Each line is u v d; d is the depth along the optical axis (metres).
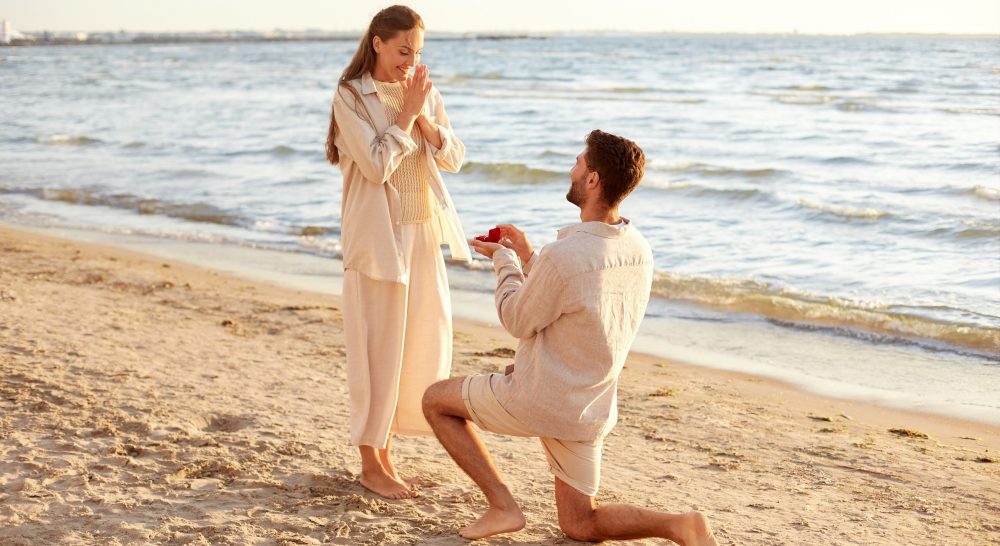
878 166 18.45
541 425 3.04
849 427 5.68
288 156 21.81
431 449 4.64
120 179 18.38
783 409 6.07
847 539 3.68
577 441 3.09
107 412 4.81
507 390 3.10
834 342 7.90
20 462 4.05
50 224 13.83
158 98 43.47
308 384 5.83
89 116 33.84
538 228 13.04
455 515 3.64
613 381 3.09
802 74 53.25
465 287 9.92
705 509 3.99
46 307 7.77
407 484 4.02
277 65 88.56
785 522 3.85
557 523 3.60
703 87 44.25
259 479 3.97
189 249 11.96
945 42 142.25
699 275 10.16
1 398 4.96
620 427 5.46
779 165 19.12
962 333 7.93
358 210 3.57
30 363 5.75
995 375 6.96
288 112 34.69
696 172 18.36
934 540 3.73
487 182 17.48
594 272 2.89
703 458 4.87
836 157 19.73
